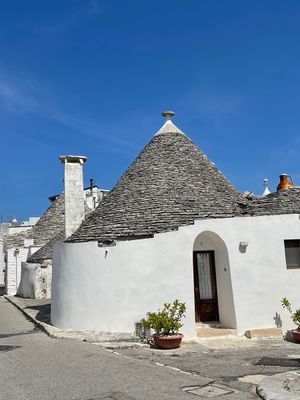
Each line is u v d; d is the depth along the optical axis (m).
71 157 17.86
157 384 6.97
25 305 20.59
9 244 33.84
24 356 9.38
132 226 13.27
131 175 16.09
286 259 12.61
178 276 11.86
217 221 12.26
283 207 14.45
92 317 12.17
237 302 11.98
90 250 12.50
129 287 11.92
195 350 10.25
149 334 11.32
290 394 6.26
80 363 8.55
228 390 6.68
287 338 11.72
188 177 15.38
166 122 17.86
